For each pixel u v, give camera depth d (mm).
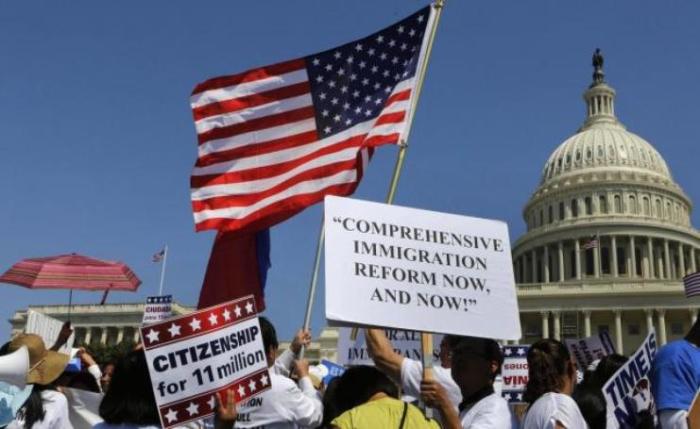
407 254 6344
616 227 122312
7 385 8148
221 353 7297
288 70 12422
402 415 6020
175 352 7105
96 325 106312
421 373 6723
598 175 130750
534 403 6723
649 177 131125
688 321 101625
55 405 8531
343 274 6090
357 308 6043
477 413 6434
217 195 12023
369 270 6184
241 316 7520
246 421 8422
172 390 7020
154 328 7066
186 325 7191
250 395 7379
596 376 10164
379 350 6965
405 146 11875
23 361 7637
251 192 12055
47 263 15195
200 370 7164
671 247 125750
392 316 6129
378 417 5945
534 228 135750
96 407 9938
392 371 6875
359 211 6312
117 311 106438
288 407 8477
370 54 12539
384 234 6328
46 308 108688
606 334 15883
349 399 6422
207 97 12328
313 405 8750
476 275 6516
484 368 6664
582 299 101000
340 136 12195
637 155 134250
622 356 10852
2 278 15203
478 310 6418
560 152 139875
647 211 128625
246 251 12164
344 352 12438
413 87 12234
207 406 7117
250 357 7469
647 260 122750
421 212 6508
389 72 12461
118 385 7016
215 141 12188
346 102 12383
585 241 123062
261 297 12094
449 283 6406
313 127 12242
